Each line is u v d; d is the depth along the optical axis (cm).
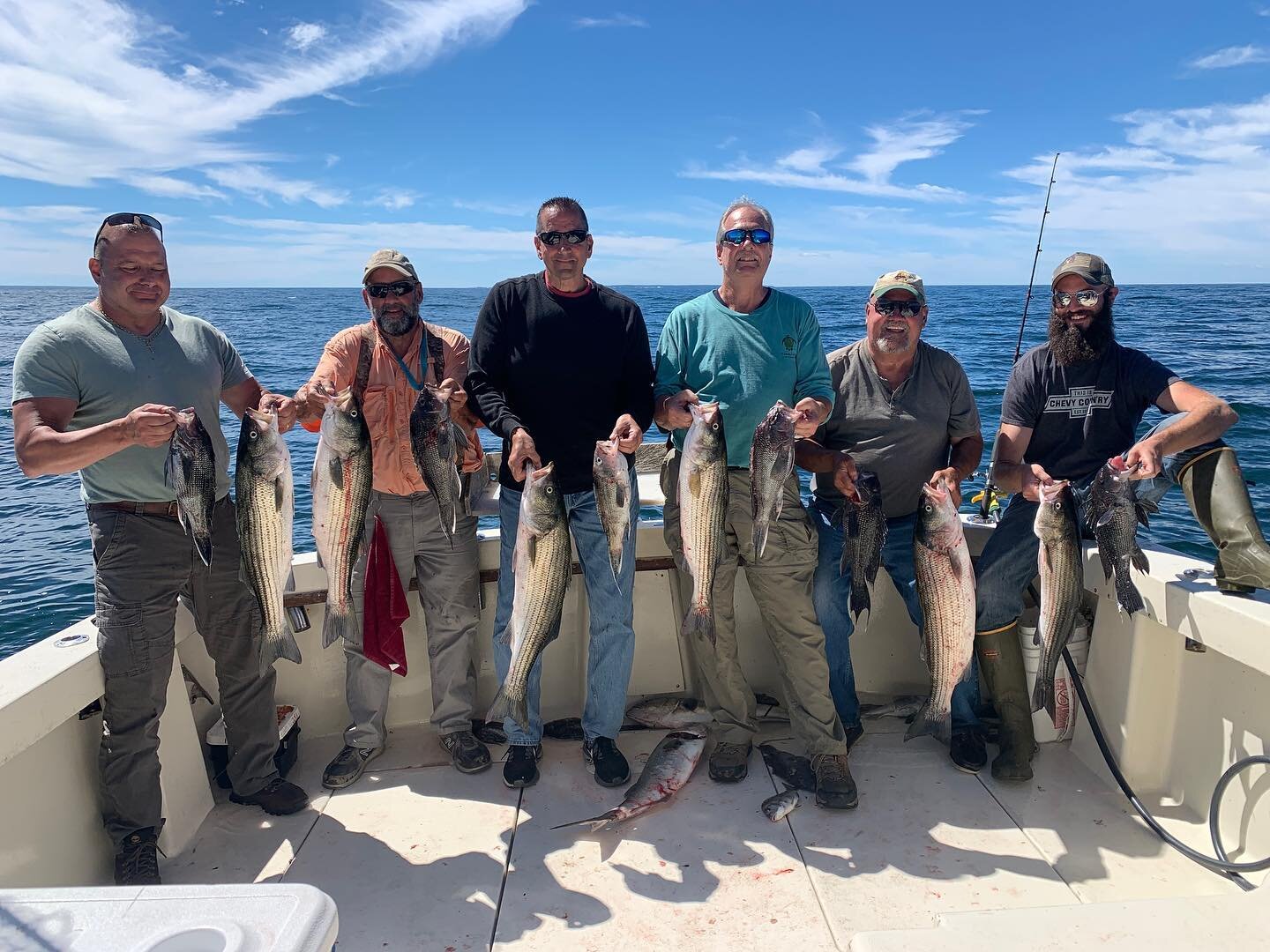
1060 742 400
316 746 413
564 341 366
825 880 309
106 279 306
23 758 278
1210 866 308
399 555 385
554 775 386
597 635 381
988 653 378
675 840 335
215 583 336
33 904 139
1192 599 324
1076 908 222
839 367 407
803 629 369
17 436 288
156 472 311
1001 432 407
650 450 498
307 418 366
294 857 329
